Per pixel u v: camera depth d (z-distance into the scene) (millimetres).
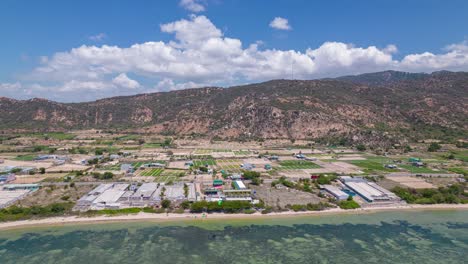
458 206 135500
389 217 123500
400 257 94188
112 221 116875
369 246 100500
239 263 90250
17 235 105875
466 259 93062
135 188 150125
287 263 90500
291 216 123000
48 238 104000
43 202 132625
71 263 89312
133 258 92000
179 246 99188
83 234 106875
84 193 144375
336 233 109250
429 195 143250
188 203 128500
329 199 137375
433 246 100688
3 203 127688
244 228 112438
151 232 108688
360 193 144500
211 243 101250
